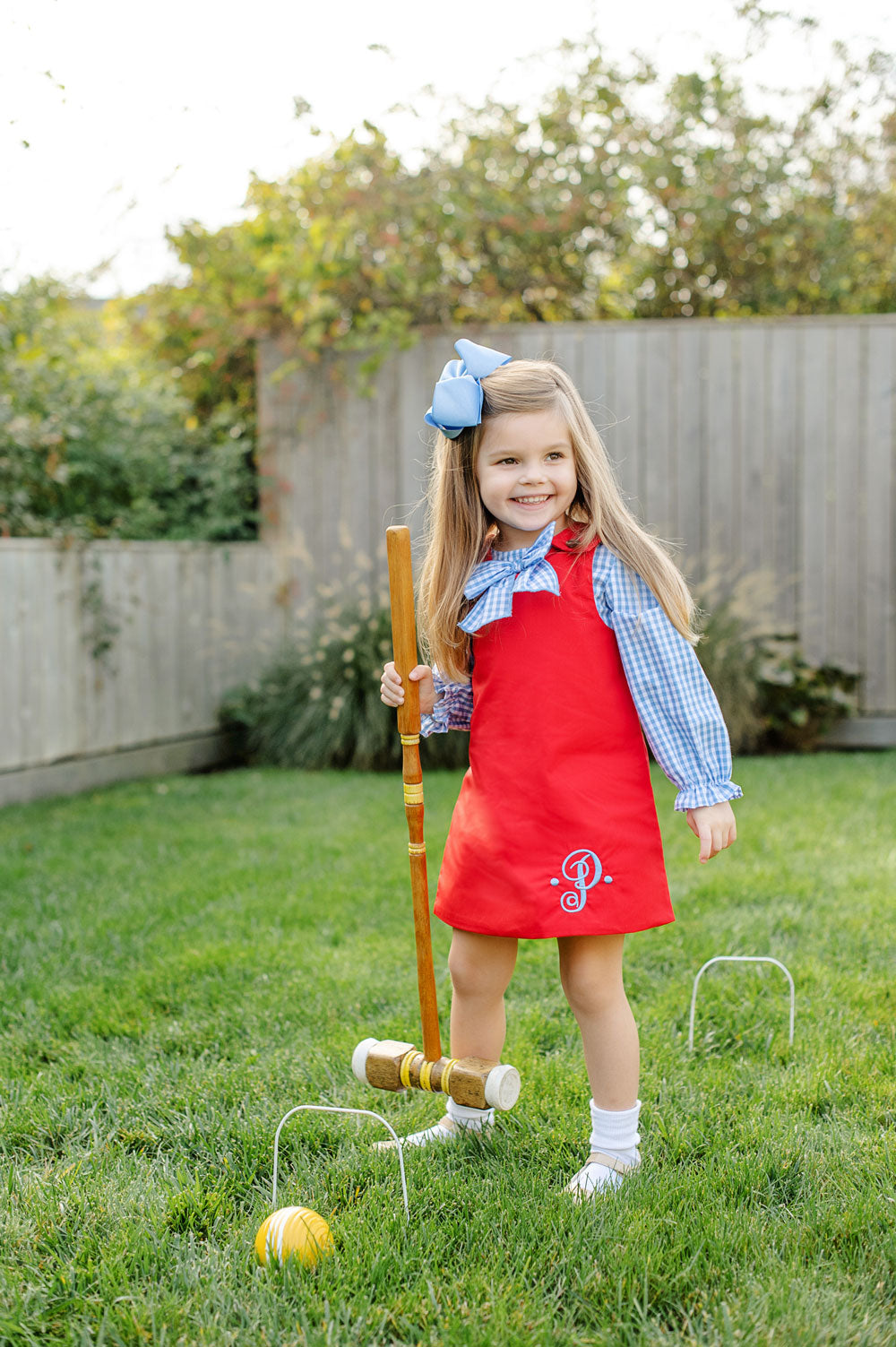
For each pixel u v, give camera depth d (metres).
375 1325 1.54
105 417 7.02
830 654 7.26
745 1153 2.00
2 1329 1.54
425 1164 1.97
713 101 8.05
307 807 5.41
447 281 7.92
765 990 2.75
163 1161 2.01
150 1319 1.55
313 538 7.67
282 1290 1.60
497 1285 1.60
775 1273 1.62
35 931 3.39
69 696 5.97
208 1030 2.62
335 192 7.26
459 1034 2.09
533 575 1.98
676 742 1.96
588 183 8.12
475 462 2.07
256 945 3.19
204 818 5.18
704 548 7.27
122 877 4.06
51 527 6.13
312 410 7.58
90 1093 2.29
